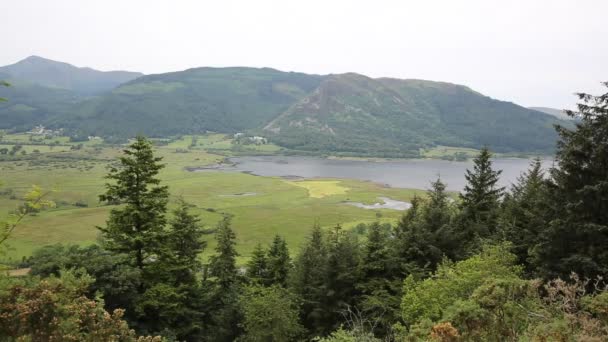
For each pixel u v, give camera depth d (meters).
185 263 33.06
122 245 28.42
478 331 11.12
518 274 25.69
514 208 34.78
